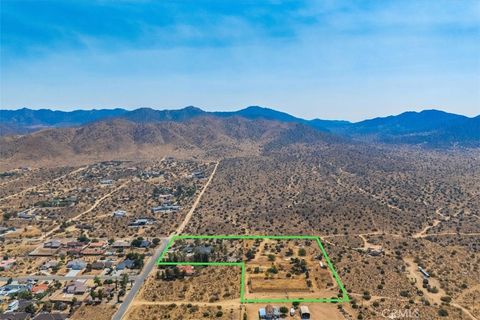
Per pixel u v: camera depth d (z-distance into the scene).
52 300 158.25
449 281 166.38
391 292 157.12
